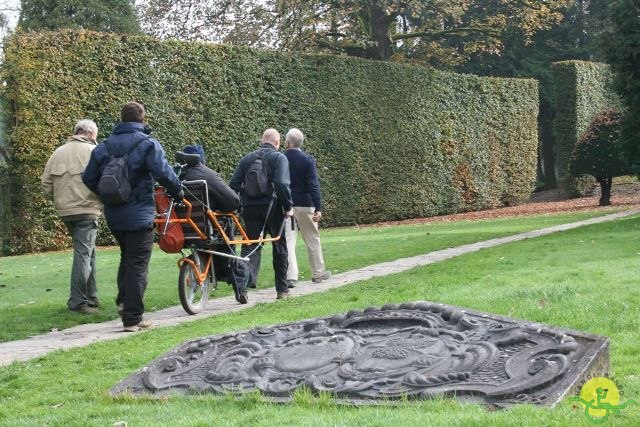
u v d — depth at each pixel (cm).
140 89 2855
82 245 1300
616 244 1753
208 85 3053
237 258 1323
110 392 670
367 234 2886
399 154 3894
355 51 4556
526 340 618
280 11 4059
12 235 2631
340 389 590
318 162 3519
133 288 1143
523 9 4684
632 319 861
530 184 4712
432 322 667
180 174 1292
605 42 2652
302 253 2153
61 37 2700
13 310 1326
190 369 677
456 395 565
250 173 1374
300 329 709
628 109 2722
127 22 4712
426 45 5072
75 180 1284
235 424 540
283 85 3347
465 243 2273
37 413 653
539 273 1297
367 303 1125
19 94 2631
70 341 1086
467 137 4272
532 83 4672
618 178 5641
